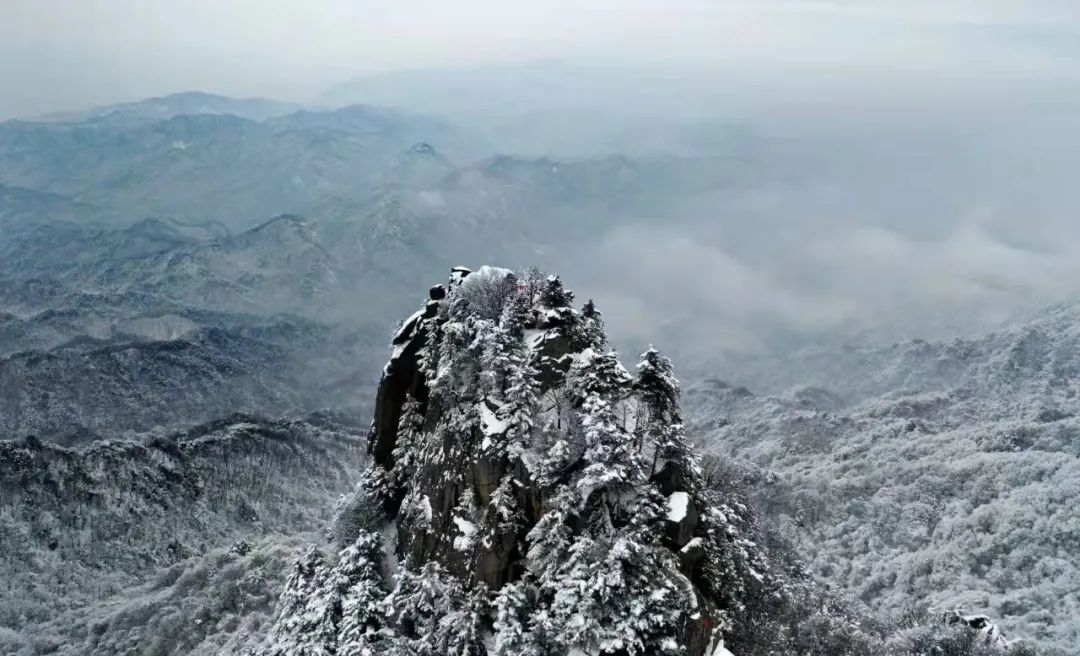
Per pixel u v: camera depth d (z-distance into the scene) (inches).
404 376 4188.0
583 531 3068.4
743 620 3321.9
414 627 3341.5
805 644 3577.8
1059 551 7662.4
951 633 4825.3
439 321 4052.7
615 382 3344.0
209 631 6131.9
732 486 4992.6
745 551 3747.5
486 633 3142.2
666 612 2896.2
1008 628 6624.0
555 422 3410.4
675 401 3415.4
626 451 3107.8
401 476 3956.7
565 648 2901.1
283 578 6555.1
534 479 3238.2
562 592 2960.1
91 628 7849.4
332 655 3415.4
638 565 2965.1
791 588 4156.0
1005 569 7721.5
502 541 3216.0
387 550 3809.1
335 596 3595.0
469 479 3412.9
